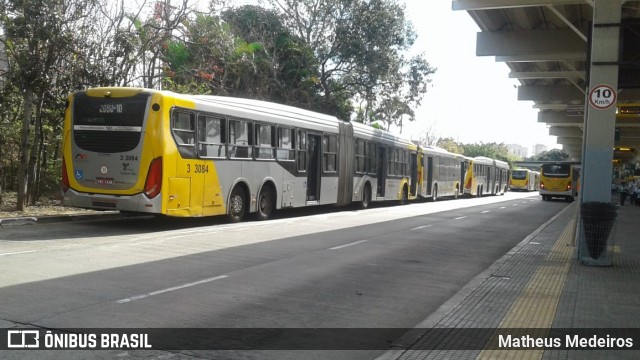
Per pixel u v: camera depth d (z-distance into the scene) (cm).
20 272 861
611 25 1105
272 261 1052
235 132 1612
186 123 1424
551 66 3097
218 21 2092
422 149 3312
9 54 1605
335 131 2214
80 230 1376
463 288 884
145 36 1861
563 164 4459
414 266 1080
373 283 905
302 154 1972
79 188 1408
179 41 2008
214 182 1524
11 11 1528
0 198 1680
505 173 6347
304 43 3353
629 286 909
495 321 691
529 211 2895
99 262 967
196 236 1341
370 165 2556
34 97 1686
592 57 1117
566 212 2831
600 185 1117
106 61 1777
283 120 1850
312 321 678
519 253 1278
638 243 1504
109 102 1384
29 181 1767
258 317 681
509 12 2269
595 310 748
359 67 3603
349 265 1050
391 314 726
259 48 2895
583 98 3544
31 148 1859
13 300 702
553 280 953
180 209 1408
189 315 673
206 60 2300
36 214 1555
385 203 3152
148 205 1345
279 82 3031
